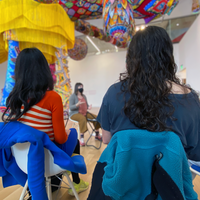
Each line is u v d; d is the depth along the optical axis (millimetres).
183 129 526
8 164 833
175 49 8336
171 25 6961
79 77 9844
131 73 567
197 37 5332
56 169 814
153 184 536
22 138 645
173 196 461
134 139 501
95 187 655
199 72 5246
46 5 2377
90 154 2172
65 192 1361
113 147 557
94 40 8250
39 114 787
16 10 2213
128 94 559
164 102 495
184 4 5242
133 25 2568
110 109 600
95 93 9547
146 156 513
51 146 747
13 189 1422
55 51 2881
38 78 771
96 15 3152
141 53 561
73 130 1127
